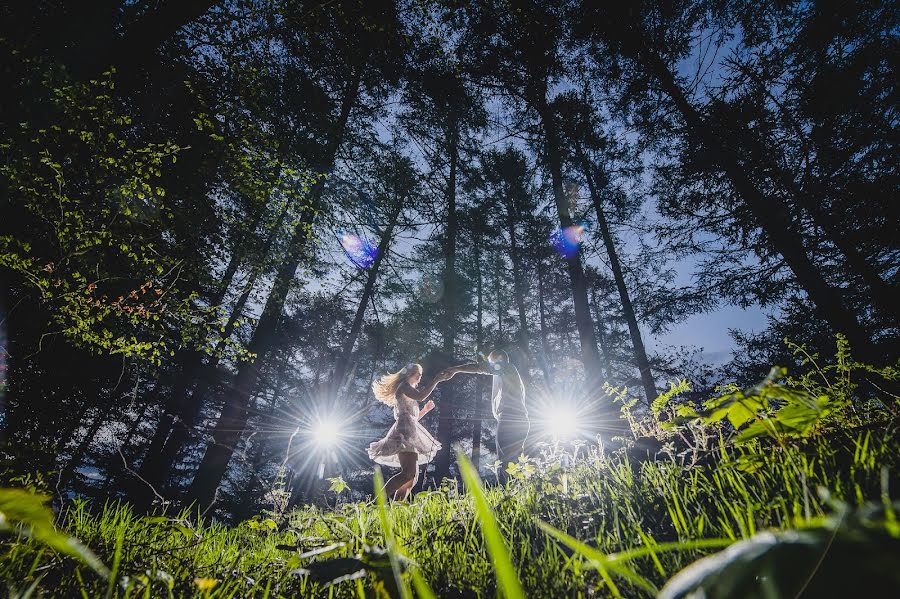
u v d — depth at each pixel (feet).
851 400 6.81
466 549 5.86
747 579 1.02
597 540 5.09
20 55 12.48
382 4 25.81
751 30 31.86
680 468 7.10
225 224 18.49
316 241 23.20
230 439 30.86
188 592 4.88
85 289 11.35
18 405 13.47
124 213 12.13
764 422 4.39
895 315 26.35
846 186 27.09
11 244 11.07
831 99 26.91
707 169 33.37
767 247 32.91
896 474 4.21
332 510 9.95
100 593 4.31
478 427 57.47
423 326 51.78
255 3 19.40
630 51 37.81
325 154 24.93
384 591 3.20
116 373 18.66
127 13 18.42
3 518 1.65
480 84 47.62
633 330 41.98
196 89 17.98
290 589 5.25
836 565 0.88
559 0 38.11
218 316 15.07
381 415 62.13
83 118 12.28
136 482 18.65
